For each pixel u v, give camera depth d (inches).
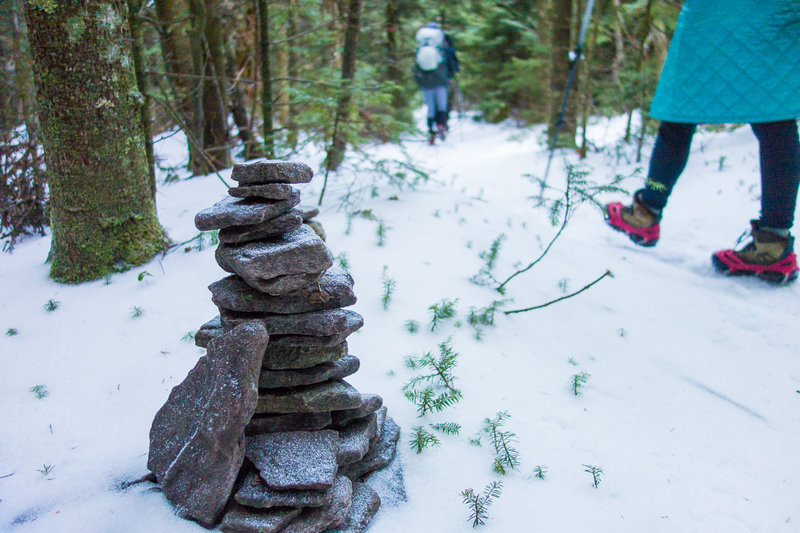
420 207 209.3
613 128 374.6
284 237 92.9
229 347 83.8
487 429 106.3
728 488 99.5
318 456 84.5
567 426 111.7
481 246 185.3
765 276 174.1
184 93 238.4
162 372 117.1
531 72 470.3
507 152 371.2
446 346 130.0
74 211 149.8
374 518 86.3
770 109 159.0
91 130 147.3
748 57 159.3
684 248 204.4
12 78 199.6
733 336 149.8
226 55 275.7
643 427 114.8
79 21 140.6
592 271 181.8
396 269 162.9
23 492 87.5
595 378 129.6
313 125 216.2
